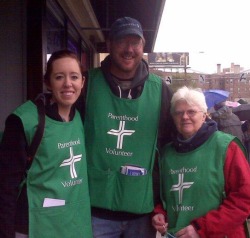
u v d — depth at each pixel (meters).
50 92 1.19
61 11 2.85
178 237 1.19
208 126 1.24
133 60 1.31
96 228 1.32
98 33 4.65
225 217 1.16
